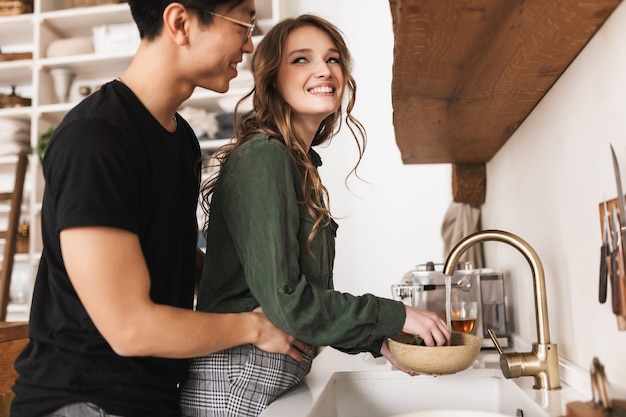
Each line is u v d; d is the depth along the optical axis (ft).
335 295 3.90
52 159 3.53
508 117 5.61
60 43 13.94
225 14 3.90
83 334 3.71
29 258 13.58
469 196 8.30
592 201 3.76
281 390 4.21
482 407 4.83
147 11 3.88
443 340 4.03
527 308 6.08
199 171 4.94
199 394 4.18
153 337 3.46
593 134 3.69
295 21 4.64
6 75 14.82
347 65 4.75
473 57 3.94
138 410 3.83
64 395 3.69
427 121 5.76
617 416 2.48
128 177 3.56
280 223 3.85
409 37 3.57
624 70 3.11
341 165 13.84
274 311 3.75
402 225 13.58
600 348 3.79
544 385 4.14
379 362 5.59
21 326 6.70
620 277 3.19
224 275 4.29
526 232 5.80
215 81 4.13
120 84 3.93
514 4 3.09
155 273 3.96
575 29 3.48
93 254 3.34
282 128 4.56
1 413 6.36
